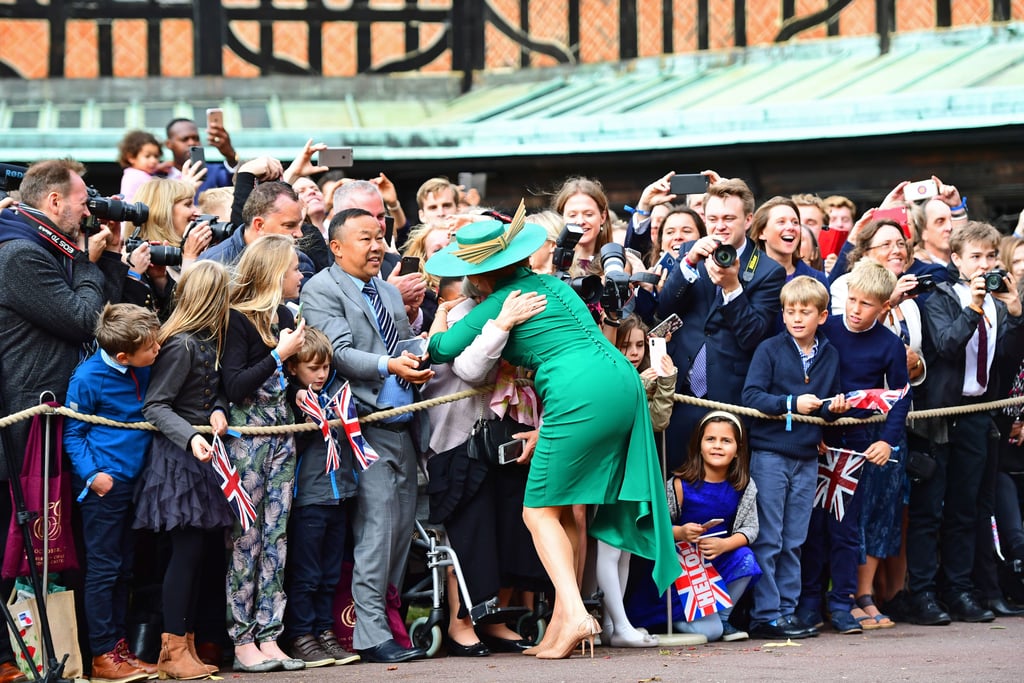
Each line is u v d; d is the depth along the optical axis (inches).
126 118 1364.4
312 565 695.7
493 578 713.6
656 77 1416.1
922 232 916.6
